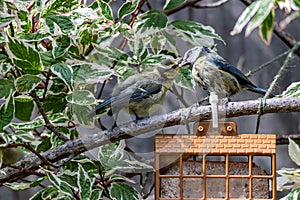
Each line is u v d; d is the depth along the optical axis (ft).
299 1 16.74
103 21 13.52
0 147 12.54
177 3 15.53
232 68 14.58
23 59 12.11
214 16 22.71
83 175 12.91
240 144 12.23
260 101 12.82
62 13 13.08
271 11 18.03
